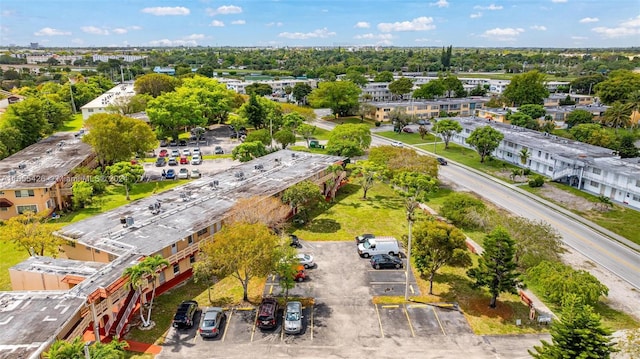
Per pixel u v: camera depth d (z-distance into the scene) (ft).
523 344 104.06
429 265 121.80
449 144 338.75
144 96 402.72
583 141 306.76
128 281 105.91
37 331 85.92
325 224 180.34
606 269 145.59
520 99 447.42
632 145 278.87
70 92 449.89
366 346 102.58
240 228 116.67
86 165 236.84
